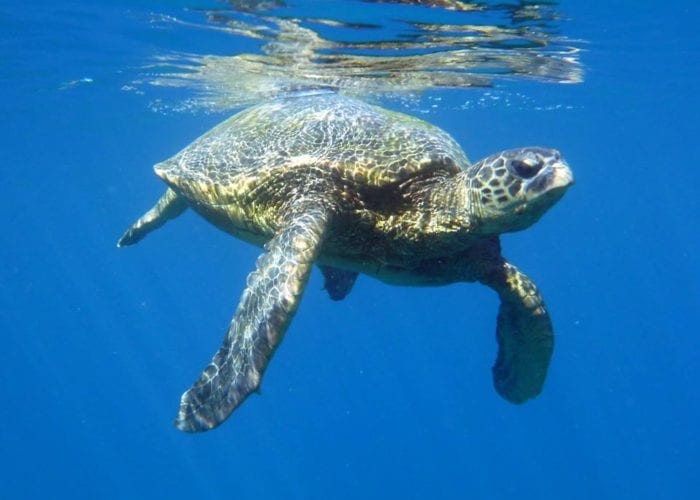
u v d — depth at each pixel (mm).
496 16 10938
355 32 11586
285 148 6480
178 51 13430
